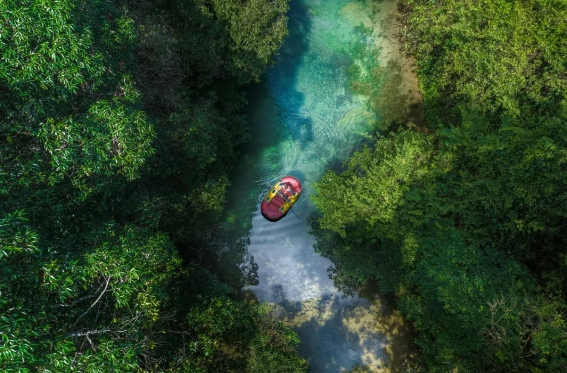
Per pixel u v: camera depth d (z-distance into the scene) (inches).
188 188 845.2
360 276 850.1
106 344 406.6
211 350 596.4
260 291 956.0
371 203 799.7
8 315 346.3
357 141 1076.5
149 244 541.3
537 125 747.4
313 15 1181.1
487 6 869.2
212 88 974.4
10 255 382.0
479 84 843.4
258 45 886.4
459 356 734.5
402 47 1145.4
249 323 694.5
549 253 787.4
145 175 711.7
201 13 838.5
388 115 1095.0
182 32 863.7
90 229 524.4
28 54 439.8
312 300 949.2
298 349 908.6
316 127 1085.1
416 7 971.9
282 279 966.4
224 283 925.8
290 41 1146.7
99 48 548.7
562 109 733.9
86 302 494.0
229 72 959.0
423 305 840.9
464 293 716.0
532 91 789.2
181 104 805.9
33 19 436.1
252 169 1043.3
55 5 446.3
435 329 785.6
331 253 964.0
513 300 684.7
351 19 1180.5
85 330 460.1
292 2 1187.3
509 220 772.0
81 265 439.8
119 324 488.4
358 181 815.7
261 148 1058.7
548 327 615.8
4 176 422.9
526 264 831.7
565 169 696.4
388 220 802.2
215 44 864.9
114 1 722.8
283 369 667.4
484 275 740.7
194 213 858.1
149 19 764.0
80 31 494.9
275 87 1104.2
